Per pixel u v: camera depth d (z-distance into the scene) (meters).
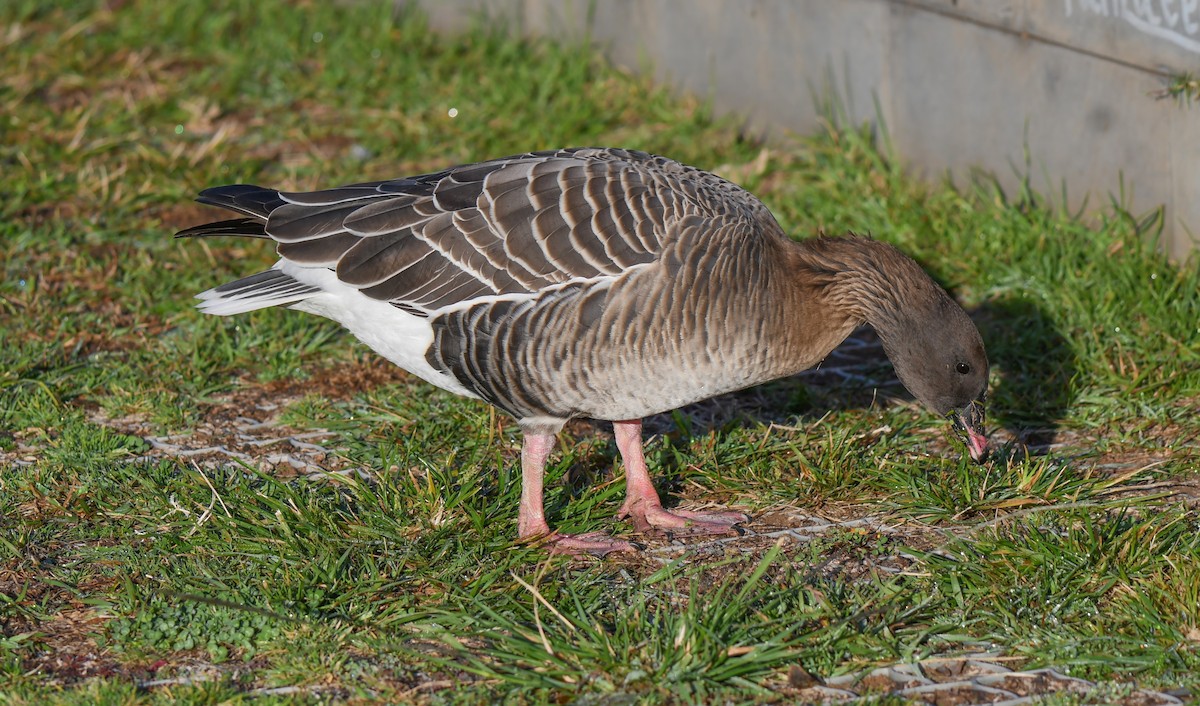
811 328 9.26
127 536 9.13
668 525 9.43
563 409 9.04
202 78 18.09
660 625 8.07
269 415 11.12
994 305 12.59
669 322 8.70
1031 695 7.49
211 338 12.16
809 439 10.54
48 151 15.84
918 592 8.39
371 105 17.62
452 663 7.74
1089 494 9.55
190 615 8.18
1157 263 12.16
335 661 7.77
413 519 9.23
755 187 14.86
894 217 13.74
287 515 9.14
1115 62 12.30
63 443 10.29
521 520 9.19
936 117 14.33
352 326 9.37
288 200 9.40
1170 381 11.01
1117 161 12.55
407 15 20.34
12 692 7.41
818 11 15.27
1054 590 8.29
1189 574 8.20
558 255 8.72
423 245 8.97
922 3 14.05
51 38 19.53
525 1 19.45
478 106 17.28
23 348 11.83
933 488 9.58
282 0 20.80
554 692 7.52
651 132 16.58
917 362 9.39
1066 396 11.05
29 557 8.81
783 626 8.00
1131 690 7.47
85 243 13.94
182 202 15.02
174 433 10.73
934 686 7.56
